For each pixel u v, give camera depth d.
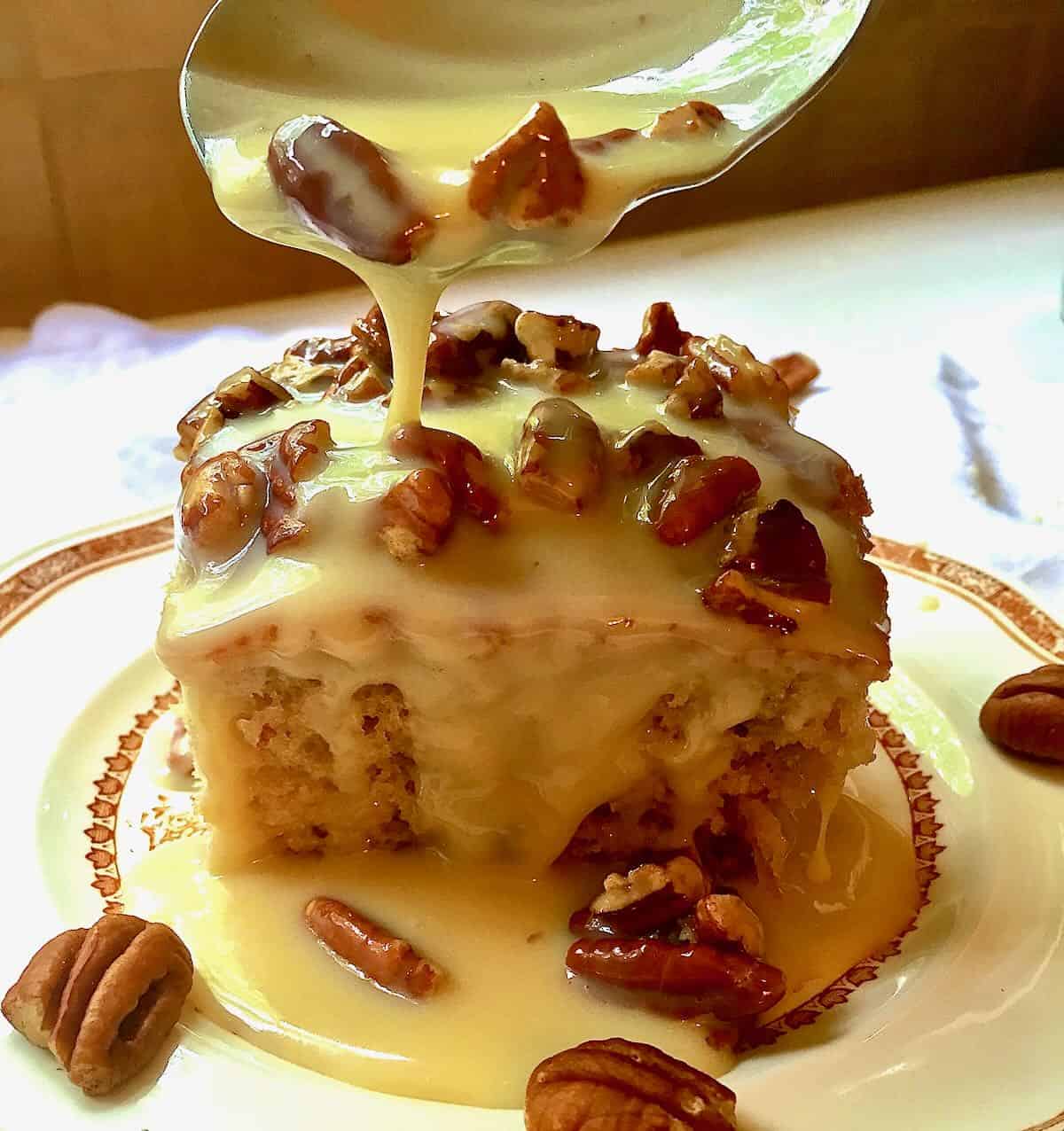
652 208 0.34
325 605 0.13
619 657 0.14
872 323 0.29
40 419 0.25
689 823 0.15
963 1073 0.11
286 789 0.15
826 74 0.12
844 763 0.15
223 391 0.16
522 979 0.13
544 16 0.14
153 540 0.20
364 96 0.14
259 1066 0.12
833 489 0.15
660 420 0.15
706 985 0.12
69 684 0.17
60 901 0.14
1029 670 0.17
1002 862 0.14
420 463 0.14
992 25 0.35
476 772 0.14
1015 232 0.34
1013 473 0.23
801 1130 0.11
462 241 0.12
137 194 0.29
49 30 0.26
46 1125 0.11
